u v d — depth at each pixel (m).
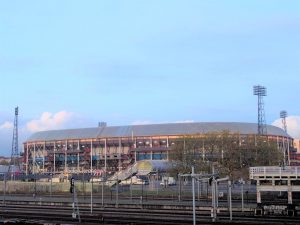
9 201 62.19
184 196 65.75
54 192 78.56
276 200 47.31
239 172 77.06
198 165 80.38
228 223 35.75
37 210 50.12
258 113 152.88
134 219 39.12
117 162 193.00
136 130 195.00
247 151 85.00
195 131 179.88
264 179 44.44
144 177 99.44
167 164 97.00
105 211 48.03
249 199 59.06
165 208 51.03
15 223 33.41
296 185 43.28
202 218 40.16
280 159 91.19
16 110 193.00
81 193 74.62
